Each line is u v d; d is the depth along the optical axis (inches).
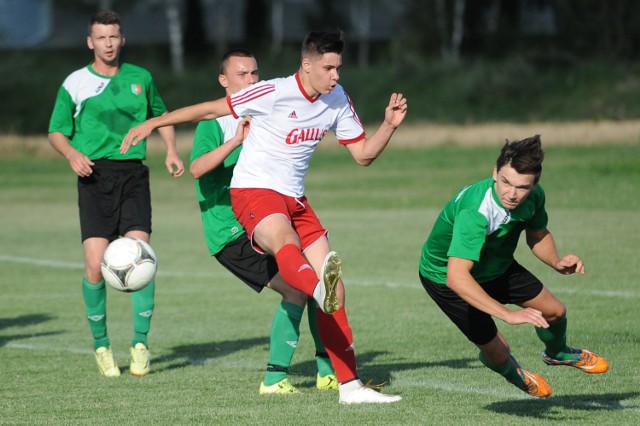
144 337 943.0
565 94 6786.4
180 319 1277.1
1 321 1279.5
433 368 930.7
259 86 797.9
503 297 757.3
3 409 786.2
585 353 771.4
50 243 2192.4
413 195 3068.4
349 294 1409.9
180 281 1620.3
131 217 976.3
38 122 7012.8
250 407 778.2
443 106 6968.5
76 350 1076.5
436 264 741.9
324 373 863.7
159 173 4141.2
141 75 1006.4
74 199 3277.6
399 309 1284.4
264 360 1007.6
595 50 7416.3
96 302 937.5
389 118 806.5
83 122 983.6
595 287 1398.9
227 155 841.5
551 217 2293.3
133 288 876.6
